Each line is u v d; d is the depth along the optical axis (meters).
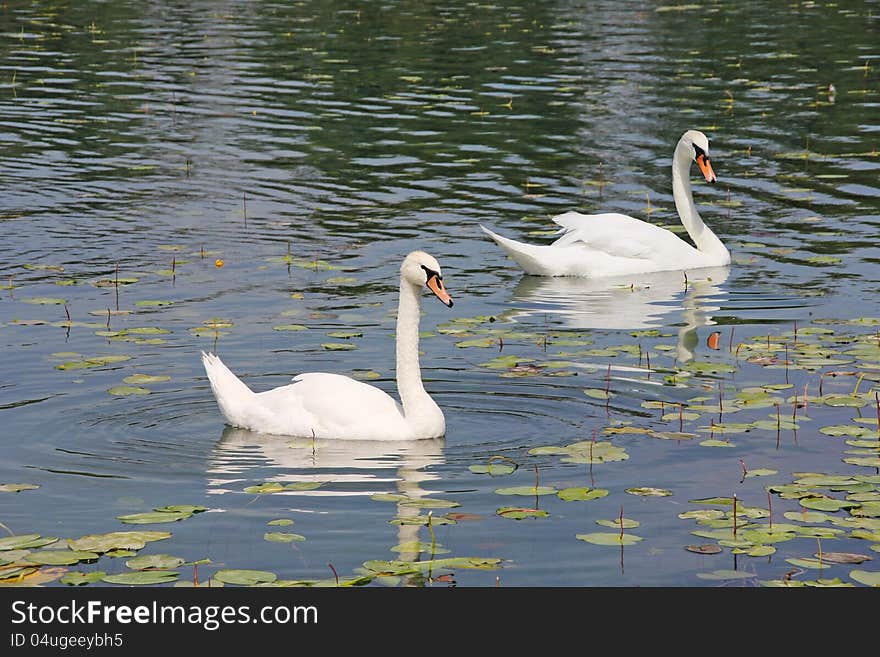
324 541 11.33
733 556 11.09
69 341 16.88
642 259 21.19
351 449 13.45
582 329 17.86
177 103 33.66
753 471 12.80
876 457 13.12
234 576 10.56
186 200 25.23
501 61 38.75
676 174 22.14
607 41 41.88
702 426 14.08
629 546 11.27
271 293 19.44
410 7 49.50
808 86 35.12
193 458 13.15
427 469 12.92
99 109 33.16
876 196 25.27
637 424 14.16
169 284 19.88
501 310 18.89
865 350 16.61
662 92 34.50
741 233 23.28
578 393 15.15
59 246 22.11
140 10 49.53
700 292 19.88
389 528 11.58
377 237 22.89
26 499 12.11
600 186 26.22
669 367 16.09
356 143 29.59
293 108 33.03
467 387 15.33
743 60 38.72
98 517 11.73
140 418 14.23
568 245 21.31
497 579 10.74
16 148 29.31
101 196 25.52
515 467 12.95
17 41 42.72
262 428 13.94
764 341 17.14
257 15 47.97
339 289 19.70
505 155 28.50
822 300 19.20
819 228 23.36
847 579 10.64
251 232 23.09
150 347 16.67
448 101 33.59
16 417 14.16
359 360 16.28
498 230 23.27
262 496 12.23
